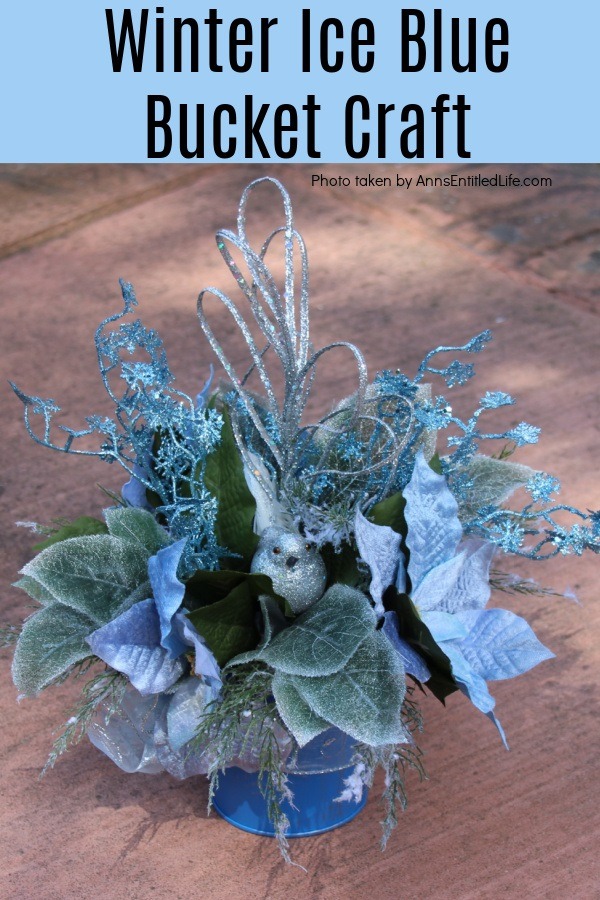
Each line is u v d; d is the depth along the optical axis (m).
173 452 1.23
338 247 2.50
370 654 1.15
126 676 1.22
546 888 1.29
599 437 1.83
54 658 1.18
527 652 1.19
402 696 1.14
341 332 2.16
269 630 1.19
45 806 1.36
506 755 1.41
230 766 1.27
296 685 1.15
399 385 1.22
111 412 1.94
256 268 1.18
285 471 1.22
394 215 2.63
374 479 1.25
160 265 2.46
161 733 1.21
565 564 1.63
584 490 1.74
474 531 1.26
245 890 1.29
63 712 1.44
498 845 1.32
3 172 2.94
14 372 2.08
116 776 1.39
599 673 1.49
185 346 2.12
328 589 1.20
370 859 1.31
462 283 2.33
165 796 1.37
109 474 1.79
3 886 1.30
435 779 1.38
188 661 1.20
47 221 2.69
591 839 1.33
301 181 2.82
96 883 1.30
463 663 1.17
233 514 1.22
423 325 2.18
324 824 1.32
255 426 1.26
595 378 1.99
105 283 2.39
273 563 1.18
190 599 1.21
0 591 1.60
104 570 1.19
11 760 1.41
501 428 1.85
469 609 1.21
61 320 2.25
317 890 1.29
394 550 1.17
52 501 1.75
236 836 1.33
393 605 1.19
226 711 1.18
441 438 1.81
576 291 2.29
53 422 1.92
